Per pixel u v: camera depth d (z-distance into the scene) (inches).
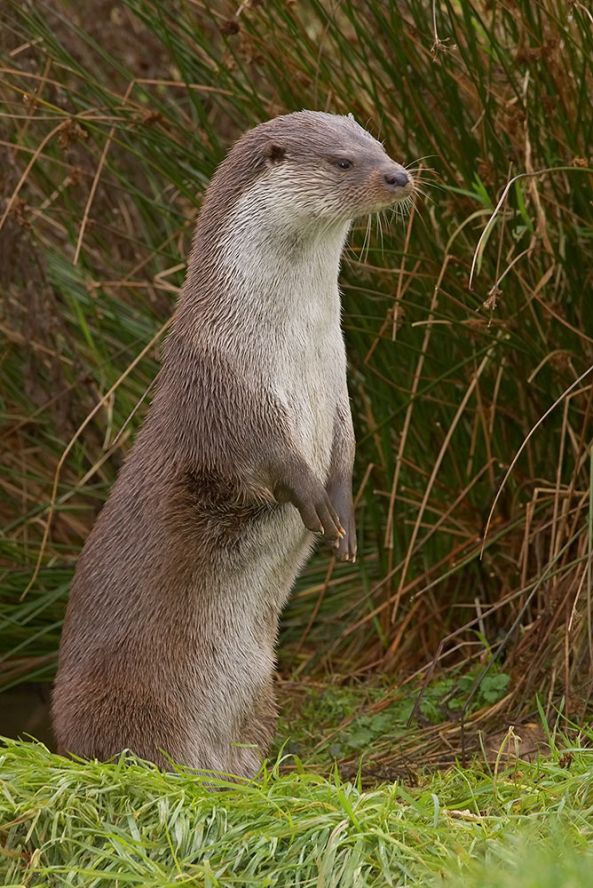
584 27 473.1
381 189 416.5
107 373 617.6
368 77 559.2
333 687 558.3
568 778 378.3
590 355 511.8
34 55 574.6
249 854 346.3
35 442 634.2
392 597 557.6
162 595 434.0
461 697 513.3
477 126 510.3
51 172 629.0
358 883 325.1
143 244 573.6
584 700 463.5
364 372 553.6
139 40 649.0
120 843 352.5
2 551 607.2
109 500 450.9
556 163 492.7
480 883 302.0
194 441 431.5
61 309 633.6
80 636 443.8
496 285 449.4
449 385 543.5
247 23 531.2
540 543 529.7
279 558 447.2
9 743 401.7
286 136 427.5
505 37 514.6
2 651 592.7
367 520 603.2
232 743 434.3
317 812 356.5
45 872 354.3
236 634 444.1
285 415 425.4
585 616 475.2
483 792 387.2
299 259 425.7
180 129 546.3
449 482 565.0
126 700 430.6
